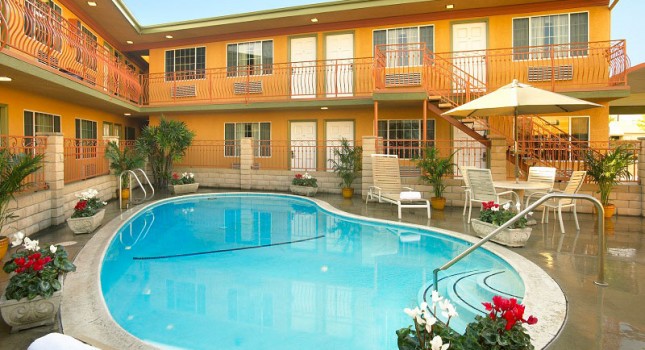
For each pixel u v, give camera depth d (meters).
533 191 7.84
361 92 13.31
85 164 9.34
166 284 4.65
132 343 2.95
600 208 3.91
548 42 11.62
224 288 4.53
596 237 6.25
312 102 12.85
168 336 3.38
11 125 8.88
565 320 3.19
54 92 9.44
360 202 10.45
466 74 11.27
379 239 6.84
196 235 7.22
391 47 12.91
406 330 2.42
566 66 11.43
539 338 2.88
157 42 15.50
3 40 6.57
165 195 11.49
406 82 12.72
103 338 3.02
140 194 11.62
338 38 13.63
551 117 11.90
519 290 4.24
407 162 13.20
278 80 14.27
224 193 12.18
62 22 9.98
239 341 3.29
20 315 3.12
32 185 6.61
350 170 11.62
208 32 14.41
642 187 8.23
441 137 12.90
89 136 12.95
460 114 8.33
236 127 15.10
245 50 14.63
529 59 11.73
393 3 11.70
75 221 6.37
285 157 14.55
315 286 4.60
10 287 3.19
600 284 4.04
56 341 1.43
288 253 6.00
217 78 14.93
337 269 5.22
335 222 8.32
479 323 2.31
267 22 13.45
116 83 11.90
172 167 13.77
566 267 4.66
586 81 11.30
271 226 8.00
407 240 6.76
